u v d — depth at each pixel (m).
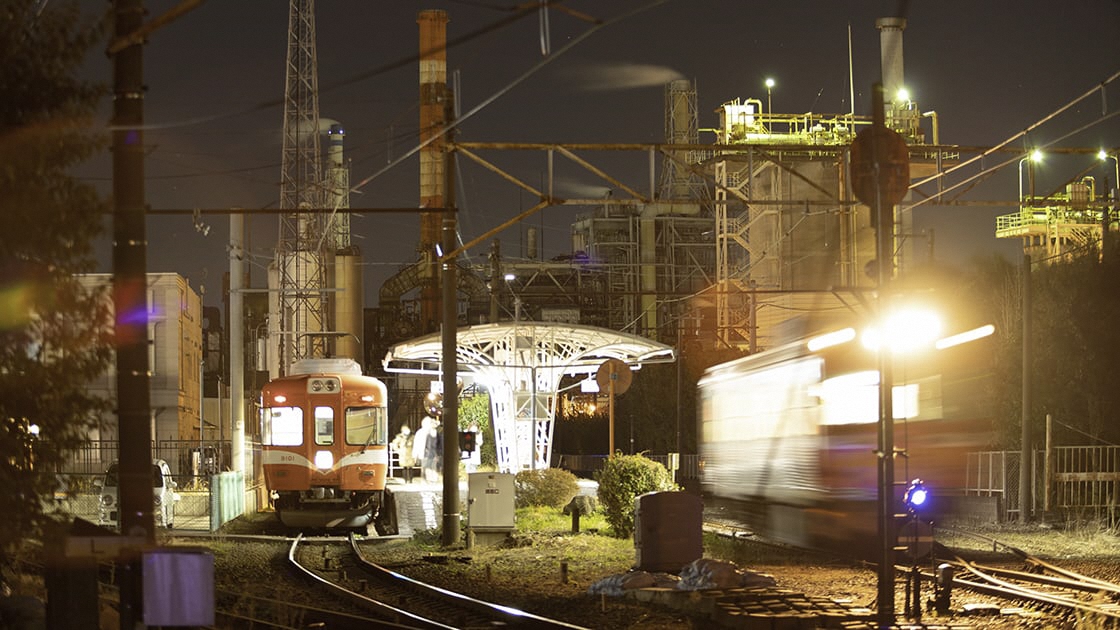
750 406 27.16
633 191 24.31
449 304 27.72
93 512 36.25
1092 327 35.12
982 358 23.58
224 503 35.00
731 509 29.09
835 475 21.91
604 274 85.62
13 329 11.67
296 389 34.28
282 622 16.28
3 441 11.61
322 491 33.88
